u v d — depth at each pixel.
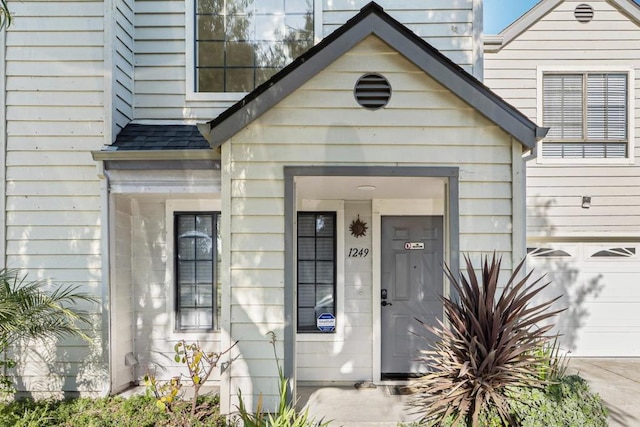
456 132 3.75
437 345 3.51
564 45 6.23
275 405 3.62
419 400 3.60
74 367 4.31
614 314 6.34
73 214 4.41
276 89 3.67
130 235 4.91
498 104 3.66
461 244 3.73
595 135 6.27
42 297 3.90
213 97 5.02
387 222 5.29
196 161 4.24
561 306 6.34
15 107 4.46
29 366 4.30
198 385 3.62
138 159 4.18
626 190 6.18
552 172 6.21
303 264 5.23
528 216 6.21
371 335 5.13
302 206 5.20
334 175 3.73
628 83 6.22
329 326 5.12
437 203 5.23
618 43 6.23
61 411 3.88
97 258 4.39
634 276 6.36
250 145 3.74
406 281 5.27
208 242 5.09
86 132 4.46
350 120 3.74
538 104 6.23
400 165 3.74
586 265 6.36
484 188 3.75
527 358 3.21
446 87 3.67
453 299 3.68
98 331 4.34
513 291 3.29
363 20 3.67
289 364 3.65
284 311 3.68
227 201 3.72
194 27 5.08
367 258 5.20
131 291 4.91
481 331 3.20
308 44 5.13
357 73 3.74
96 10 4.49
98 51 4.49
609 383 5.08
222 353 3.59
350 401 4.35
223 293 3.68
